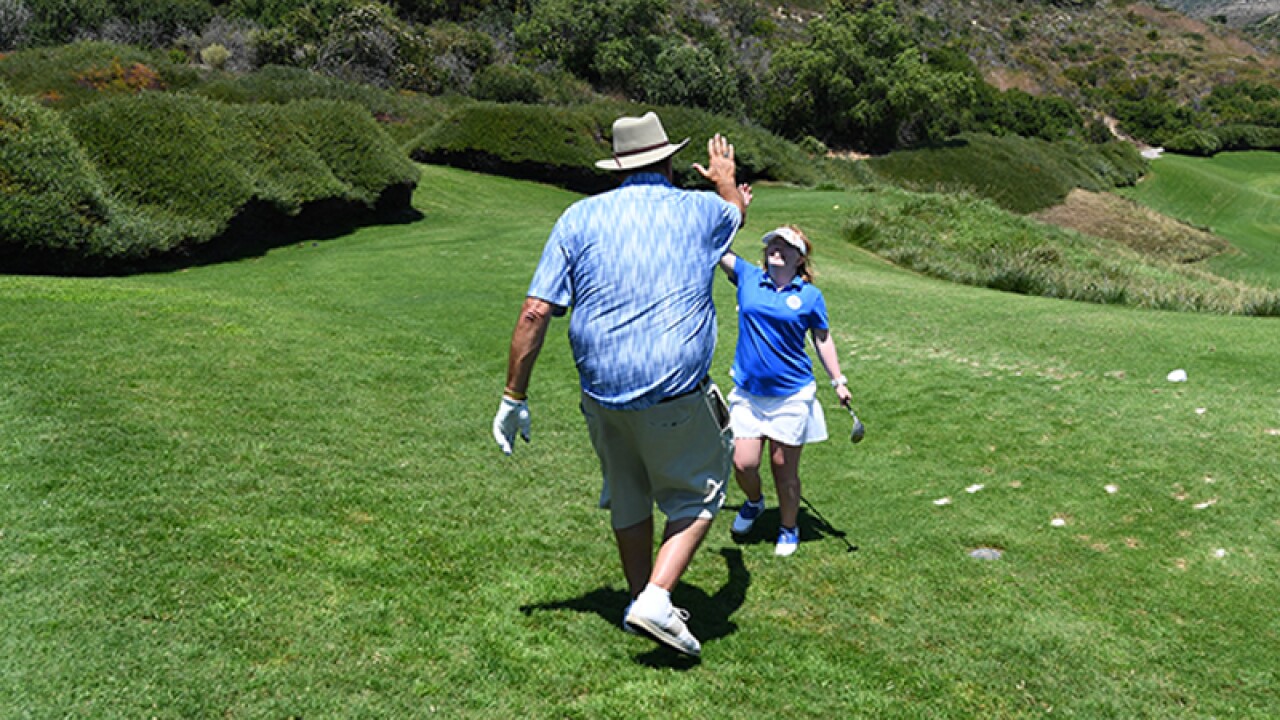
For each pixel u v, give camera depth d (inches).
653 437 120.3
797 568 168.9
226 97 1135.0
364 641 120.3
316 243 629.3
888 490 212.8
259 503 164.6
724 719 113.3
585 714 110.9
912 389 291.4
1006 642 139.8
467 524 172.6
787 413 173.5
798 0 3024.1
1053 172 1999.3
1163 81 3368.6
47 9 1592.0
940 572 165.9
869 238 773.9
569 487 207.0
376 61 1587.1
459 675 115.6
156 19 1659.7
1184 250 1541.6
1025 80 3233.3
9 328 264.1
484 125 1065.5
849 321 398.3
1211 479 200.8
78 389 213.5
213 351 270.5
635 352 117.3
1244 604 151.2
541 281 118.3
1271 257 1496.1
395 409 248.2
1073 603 152.9
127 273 479.2
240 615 121.5
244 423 211.8
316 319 345.1
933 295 475.8
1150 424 240.4
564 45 1908.2
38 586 120.6
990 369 310.2
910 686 126.6
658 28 2060.8
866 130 2121.1
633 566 132.0
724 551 177.6
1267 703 125.6
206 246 545.6
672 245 119.6
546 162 1056.2
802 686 124.0
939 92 2092.8
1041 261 732.7
